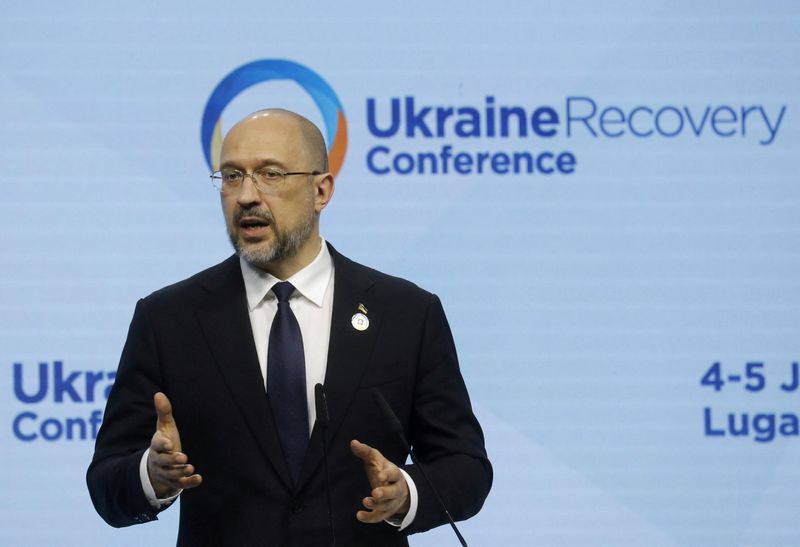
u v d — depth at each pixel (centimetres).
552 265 1302
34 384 1265
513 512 1286
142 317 811
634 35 1311
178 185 1288
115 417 793
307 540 755
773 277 1305
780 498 1294
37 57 1281
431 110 1302
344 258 845
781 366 1299
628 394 1296
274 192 779
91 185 1281
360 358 795
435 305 841
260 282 809
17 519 1257
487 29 1306
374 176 1297
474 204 1301
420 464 755
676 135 1308
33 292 1269
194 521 771
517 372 1295
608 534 1290
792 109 1315
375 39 1302
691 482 1293
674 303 1302
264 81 1298
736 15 1316
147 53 1292
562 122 1306
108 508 755
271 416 772
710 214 1306
